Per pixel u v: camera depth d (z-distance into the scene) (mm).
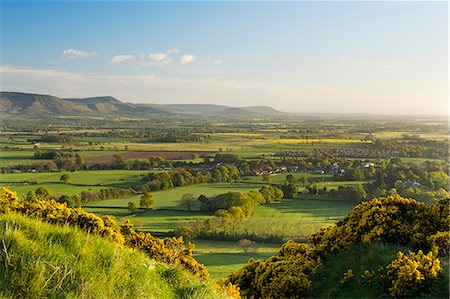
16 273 4953
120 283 5793
